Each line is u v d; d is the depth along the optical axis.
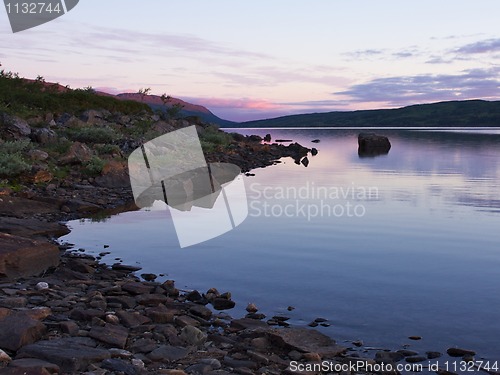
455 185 20.91
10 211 13.19
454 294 7.28
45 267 8.30
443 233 11.52
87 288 7.38
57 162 20.09
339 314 6.51
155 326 5.87
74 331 5.41
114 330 5.48
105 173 19.47
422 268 8.66
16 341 4.80
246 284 7.79
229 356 5.14
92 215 13.77
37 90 37.94
